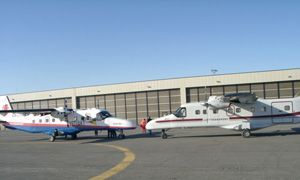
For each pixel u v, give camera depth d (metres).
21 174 8.91
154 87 39.56
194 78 37.44
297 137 16.03
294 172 7.71
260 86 34.88
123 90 41.28
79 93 43.78
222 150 12.16
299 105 17.88
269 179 7.07
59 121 21.56
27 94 47.22
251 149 12.09
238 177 7.38
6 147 17.38
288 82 33.88
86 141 19.61
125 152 12.96
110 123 20.62
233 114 18.33
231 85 36.00
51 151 14.55
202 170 8.36
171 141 16.95
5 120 23.59
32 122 22.42
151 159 10.68
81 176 8.28
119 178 7.82
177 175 7.86
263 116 17.97
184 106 19.16
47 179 8.09
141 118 40.56
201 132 23.22
